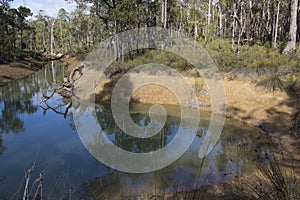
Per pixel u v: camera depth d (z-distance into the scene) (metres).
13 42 31.55
